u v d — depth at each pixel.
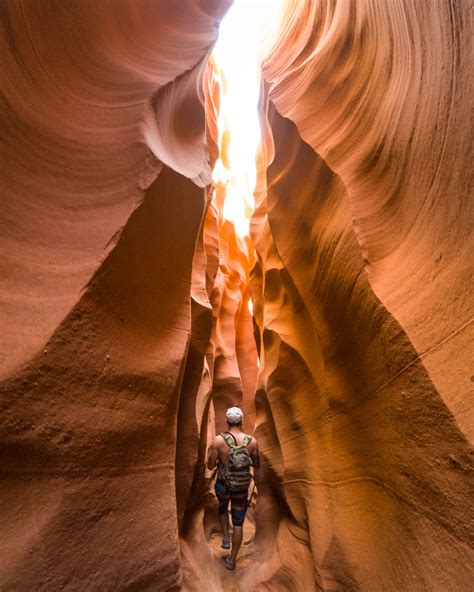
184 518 4.14
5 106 2.18
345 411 3.04
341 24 3.97
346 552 2.72
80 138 2.64
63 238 2.31
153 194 2.71
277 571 3.91
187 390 4.32
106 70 3.12
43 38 2.58
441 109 2.08
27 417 1.83
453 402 1.74
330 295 3.27
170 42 4.23
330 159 3.46
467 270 1.80
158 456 2.61
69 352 2.07
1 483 1.72
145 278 2.75
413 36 2.45
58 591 1.79
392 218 2.59
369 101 3.18
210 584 3.52
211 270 7.97
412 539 2.09
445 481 1.79
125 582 2.12
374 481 2.57
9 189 2.13
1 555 1.63
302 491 3.91
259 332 7.32
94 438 2.12
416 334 2.05
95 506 2.07
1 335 1.82
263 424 5.83
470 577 1.61
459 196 1.89
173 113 3.93
